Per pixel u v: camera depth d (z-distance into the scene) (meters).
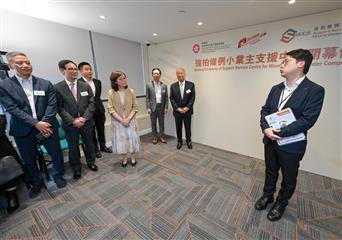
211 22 2.55
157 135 4.11
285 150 1.48
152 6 2.01
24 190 2.21
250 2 1.90
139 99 4.29
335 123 2.24
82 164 2.85
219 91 3.25
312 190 2.10
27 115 1.85
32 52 2.61
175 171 2.60
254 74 2.80
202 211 1.81
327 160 2.36
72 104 2.24
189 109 3.26
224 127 3.32
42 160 2.35
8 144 1.88
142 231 1.59
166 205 1.91
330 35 2.13
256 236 1.51
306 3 1.92
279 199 1.67
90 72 2.86
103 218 1.74
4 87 1.78
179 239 1.50
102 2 1.93
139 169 2.67
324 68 2.22
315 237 1.48
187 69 3.61
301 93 1.39
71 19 2.47
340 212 1.75
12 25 2.40
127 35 3.28
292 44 2.40
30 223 1.70
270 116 1.51
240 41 2.84
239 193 2.08
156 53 4.10
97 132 3.20
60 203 1.96
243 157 3.05
